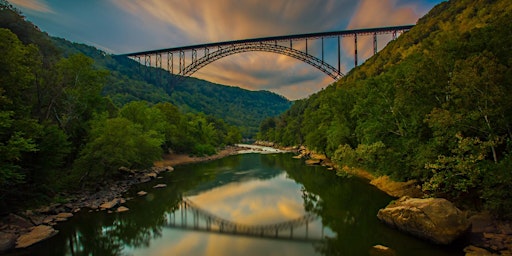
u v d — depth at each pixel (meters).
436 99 17.00
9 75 15.11
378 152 21.55
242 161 49.25
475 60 12.40
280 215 18.06
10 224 14.12
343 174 27.78
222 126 95.75
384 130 22.44
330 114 41.22
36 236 13.34
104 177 25.70
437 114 13.54
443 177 14.37
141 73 155.50
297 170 36.72
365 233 13.66
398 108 20.31
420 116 17.75
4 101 13.78
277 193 24.20
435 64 16.45
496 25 14.20
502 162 11.24
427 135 18.27
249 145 107.50
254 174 34.44
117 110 39.34
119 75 131.75
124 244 13.46
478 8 52.62
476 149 12.62
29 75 16.47
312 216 17.42
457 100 13.33
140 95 111.75
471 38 15.97
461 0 66.56
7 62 14.38
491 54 12.55
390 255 10.97
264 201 21.64
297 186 26.89
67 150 18.39
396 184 21.38
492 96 11.73
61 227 15.16
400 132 20.94
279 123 107.12
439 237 11.30
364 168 27.88
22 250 12.20
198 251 12.58
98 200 20.44
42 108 22.67
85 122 26.03
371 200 19.62
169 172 36.34
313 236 14.05
